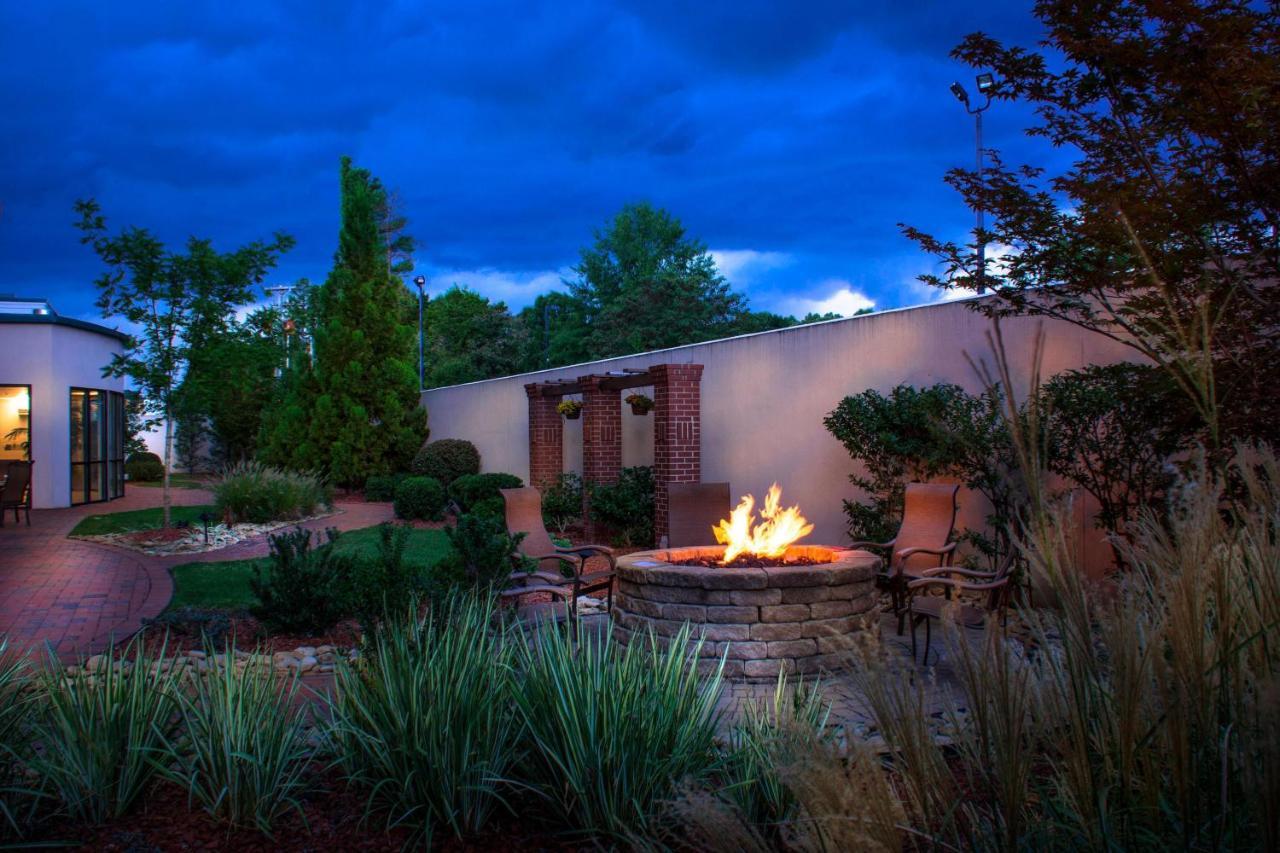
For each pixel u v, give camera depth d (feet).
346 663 13.19
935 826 5.89
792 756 6.55
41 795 10.49
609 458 43.83
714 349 38.32
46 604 27.53
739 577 18.10
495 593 17.19
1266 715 4.42
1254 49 15.94
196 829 10.46
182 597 28.63
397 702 10.86
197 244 45.62
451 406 72.38
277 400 93.25
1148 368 17.94
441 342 143.95
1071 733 5.61
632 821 9.53
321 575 22.04
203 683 12.25
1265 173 15.85
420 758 10.36
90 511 58.59
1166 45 16.07
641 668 11.16
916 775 5.56
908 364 29.17
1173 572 5.69
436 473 65.05
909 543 23.52
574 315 146.72
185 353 45.52
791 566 19.15
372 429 74.43
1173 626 5.37
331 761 12.23
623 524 40.63
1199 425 17.29
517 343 134.62
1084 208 17.98
